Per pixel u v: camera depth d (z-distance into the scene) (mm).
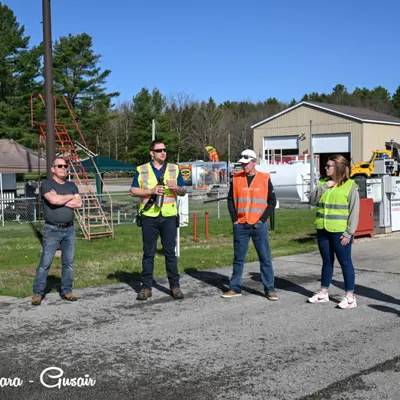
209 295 6223
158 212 5914
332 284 6816
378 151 30797
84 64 45500
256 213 5949
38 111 40625
